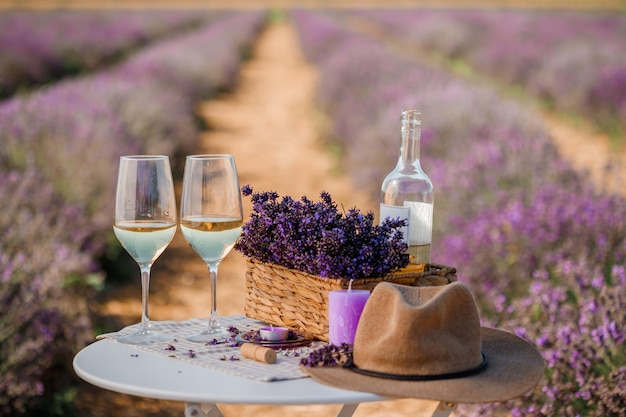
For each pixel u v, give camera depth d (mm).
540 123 9195
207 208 2186
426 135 8625
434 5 69750
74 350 5094
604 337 3764
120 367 2053
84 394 5086
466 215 6098
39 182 6492
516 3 66250
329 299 2102
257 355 2062
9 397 4492
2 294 4691
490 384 1890
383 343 1922
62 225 5953
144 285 2332
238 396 1804
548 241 5113
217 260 2277
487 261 5266
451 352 1925
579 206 5398
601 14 40625
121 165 2213
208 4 75562
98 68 22281
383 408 4992
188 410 1968
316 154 13281
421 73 14102
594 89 14773
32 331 4746
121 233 2201
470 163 6688
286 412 4965
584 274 4465
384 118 10156
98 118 9109
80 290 6238
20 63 17781
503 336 2279
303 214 2273
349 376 1929
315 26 36688
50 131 7797
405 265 2203
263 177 11508
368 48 21625
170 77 17141
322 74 19469
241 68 28062
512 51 21141
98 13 42281
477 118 8969
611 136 13953
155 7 63156
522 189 6137
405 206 2312
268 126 16219
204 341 2268
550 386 3920
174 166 11305
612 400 3582
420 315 1891
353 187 10500
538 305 4418
